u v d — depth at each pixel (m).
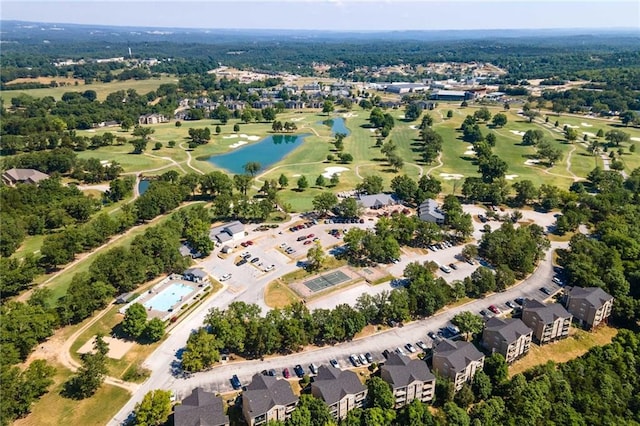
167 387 118.50
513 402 114.00
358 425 105.75
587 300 144.38
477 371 119.44
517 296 160.62
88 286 150.00
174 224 194.25
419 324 145.25
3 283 154.62
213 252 188.12
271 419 106.75
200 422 100.69
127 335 138.50
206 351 122.81
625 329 141.00
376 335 139.88
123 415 110.56
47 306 147.25
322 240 199.12
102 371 117.38
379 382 111.88
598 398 116.44
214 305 152.75
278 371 124.00
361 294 160.00
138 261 164.12
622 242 181.38
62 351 131.62
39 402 114.00
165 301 153.50
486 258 185.38
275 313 135.50
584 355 130.38
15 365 124.12
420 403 109.62
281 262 181.00
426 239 196.38
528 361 132.12
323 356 130.38
